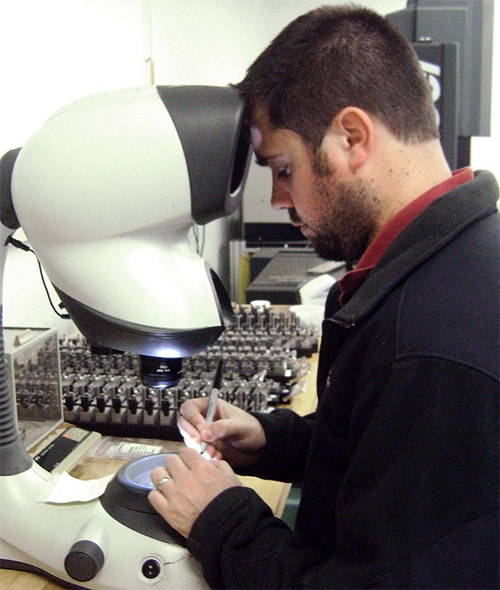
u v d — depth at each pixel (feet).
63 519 3.24
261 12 14.01
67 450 4.47
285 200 3.21
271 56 3.00
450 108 7.68
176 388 4.82
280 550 2.83
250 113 3.00
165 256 2.81
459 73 8.48
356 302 2.89
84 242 2.76
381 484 2.54
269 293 9.19
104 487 3.38
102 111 2.69
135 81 9.74
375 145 2.93
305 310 7.91
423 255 2.76
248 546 2.88
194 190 2.67
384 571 2.47
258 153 3.11
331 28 2.95
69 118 2.72
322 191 3.04
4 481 3.34
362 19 3.02
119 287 2.76
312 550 2.97
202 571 3.04
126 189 2.66
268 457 4.02
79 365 5.45
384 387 2.63
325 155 2.96
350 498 2.67
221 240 13.78
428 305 2.62
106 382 5.03
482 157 13.91
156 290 2.77
